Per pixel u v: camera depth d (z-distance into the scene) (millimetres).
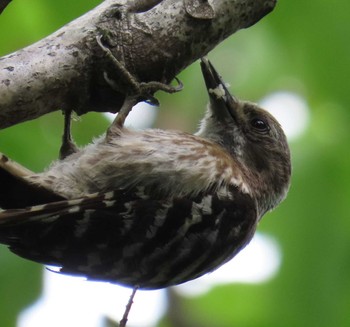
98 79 10734
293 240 14109
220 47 14281
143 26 10883
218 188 11859
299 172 14055
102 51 10641
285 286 14281
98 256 11477
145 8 10992
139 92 11000
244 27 11414
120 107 11258
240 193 12094
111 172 11531
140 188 11516
